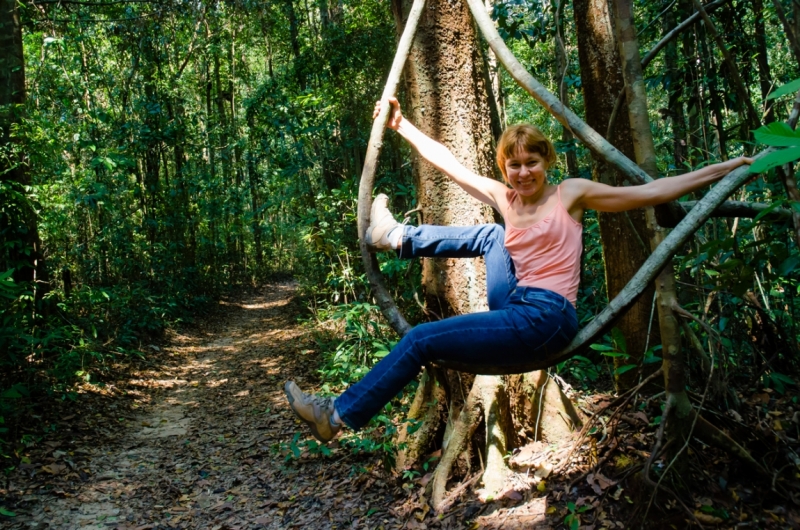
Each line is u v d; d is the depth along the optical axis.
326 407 2.37
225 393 8.54
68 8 13.14
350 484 4.57
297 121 12.38
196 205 17.33
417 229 2.60
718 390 3.05
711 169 2.18
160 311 12.63
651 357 3.35
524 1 6.56
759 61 5.27
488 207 4.09
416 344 2.30
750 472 2.98
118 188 13.10
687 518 2.78
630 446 3.29
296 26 15.78
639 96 2.62
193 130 17.00
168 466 5.65
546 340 2.18
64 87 12.02
